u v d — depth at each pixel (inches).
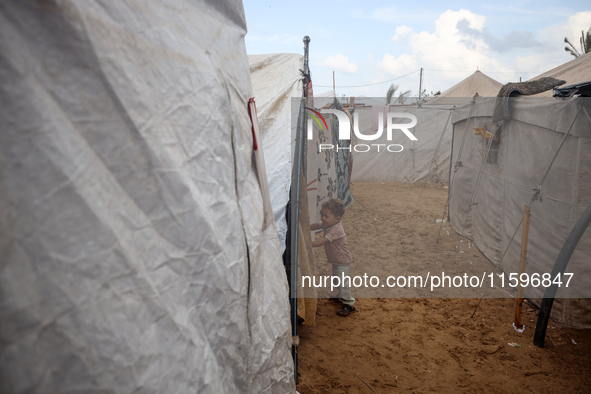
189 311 43.9
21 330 28.1
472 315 162.9
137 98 38.2
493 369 128.7
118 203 35.8
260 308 64.2
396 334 149.3
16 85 28.7
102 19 35.3
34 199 29.2
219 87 53.6
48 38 30.9
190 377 42.6
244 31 71.6
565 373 127.0
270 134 171.2
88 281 32.4
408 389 118.7
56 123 30.9
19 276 28.2
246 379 58.3
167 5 45.6
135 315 36.2
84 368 31.6
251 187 66.6
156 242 39.7
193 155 46.3
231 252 53.4
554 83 176.9
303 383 120.0
